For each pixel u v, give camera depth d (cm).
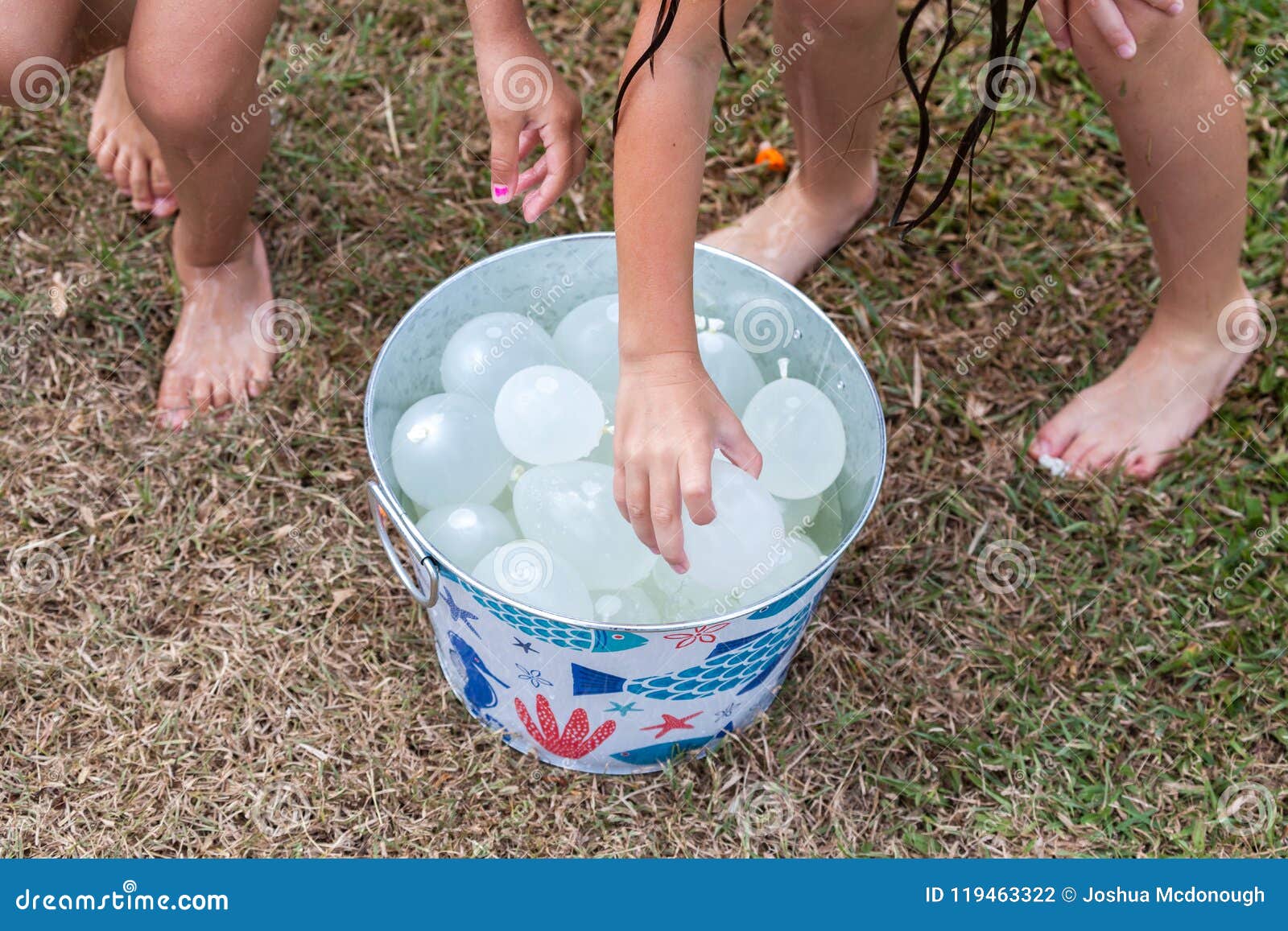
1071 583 148
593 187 176
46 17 125
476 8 119
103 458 151
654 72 100
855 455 129
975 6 191
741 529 114
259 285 160
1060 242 175
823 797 133
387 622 142
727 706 128
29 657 137
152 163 167
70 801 128
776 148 183
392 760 133
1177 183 137
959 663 142
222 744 133
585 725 124
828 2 132
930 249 174
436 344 132
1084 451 157
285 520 148
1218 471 157
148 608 141
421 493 124
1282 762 137
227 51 127
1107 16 121
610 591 123
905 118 184
